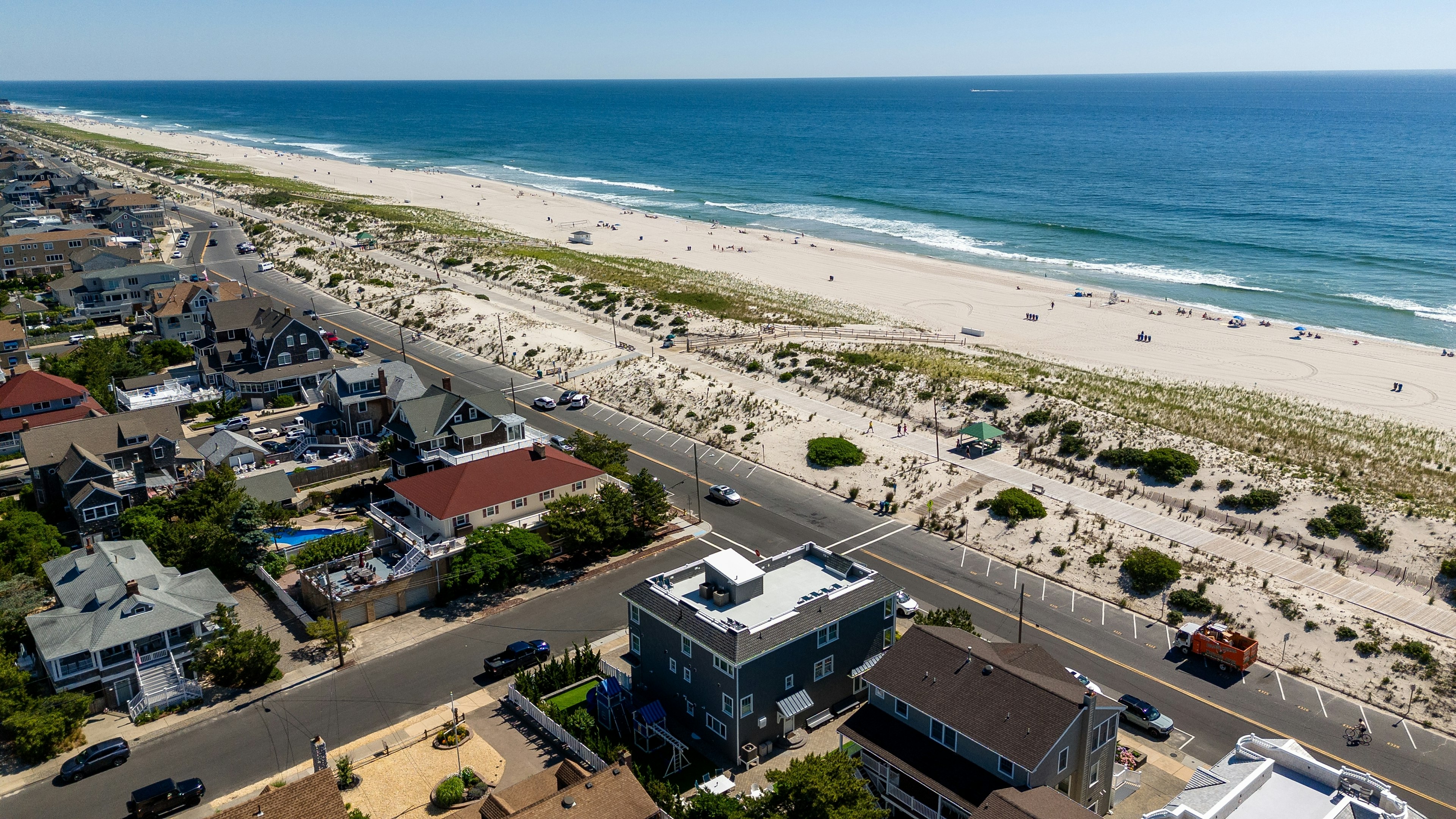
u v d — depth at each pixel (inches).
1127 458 3671.3
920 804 1929.1
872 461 3848.4
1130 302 6609.3
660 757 2186.3
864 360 4918.8
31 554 2920.8
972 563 3085.6
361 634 2714.1
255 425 4232.3
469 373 5014.8
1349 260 7647.6
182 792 2011.6
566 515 3065.9
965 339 5787.4
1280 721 2294.5
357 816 1920.5
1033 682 1919.3
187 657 2493.8
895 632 2534.5
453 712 2281.0
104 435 3467.0
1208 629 2551.7
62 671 2321.6
